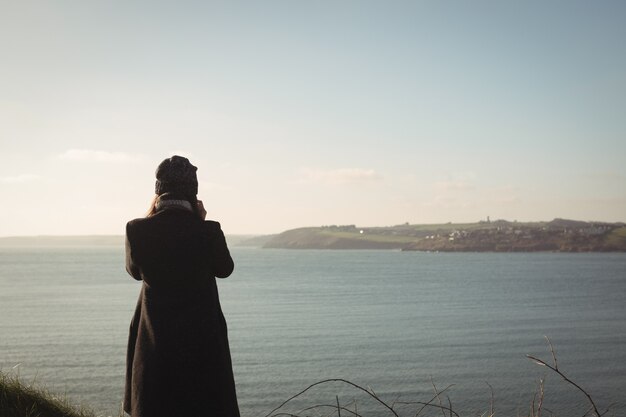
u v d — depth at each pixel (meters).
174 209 3.34
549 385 35.78
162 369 3.11
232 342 50.75
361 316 73.31
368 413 27.03
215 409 3.14
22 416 5.60
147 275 3.22
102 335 52.44
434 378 37.09
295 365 40.28
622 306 88.62
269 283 140.75
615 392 34.09
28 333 53.72
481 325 65.81
